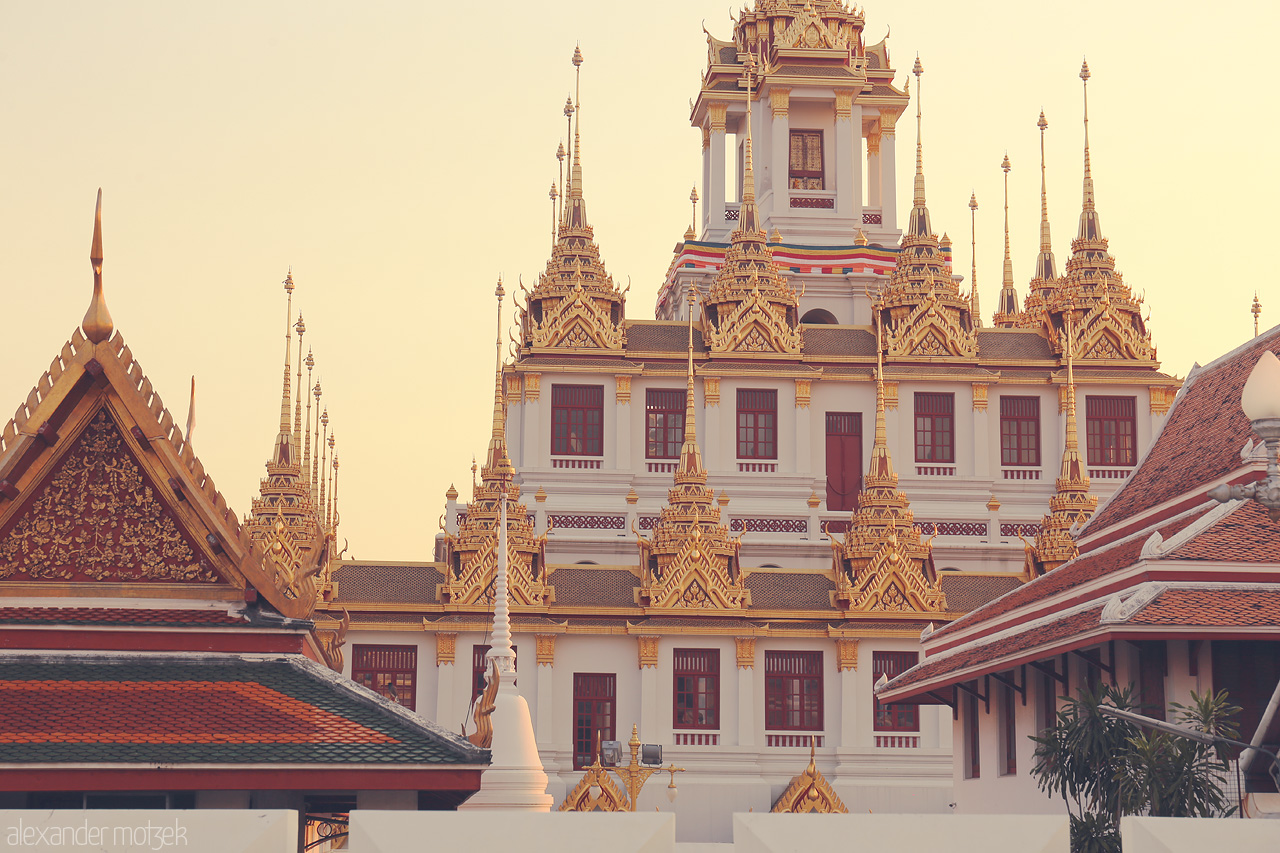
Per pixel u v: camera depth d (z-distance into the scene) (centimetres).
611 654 6800
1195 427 4822
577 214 8500
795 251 9400
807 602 6962
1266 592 3516
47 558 2831
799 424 8194
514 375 8112
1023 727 4450
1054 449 8400
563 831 1941
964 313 8531
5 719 2606
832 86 9788
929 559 7069
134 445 2858
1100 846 3209
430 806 3369
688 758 6688
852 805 6681
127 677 2769
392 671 6662
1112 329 8525
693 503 7006
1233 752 3359
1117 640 3525
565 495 8019
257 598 2872
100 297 2873
